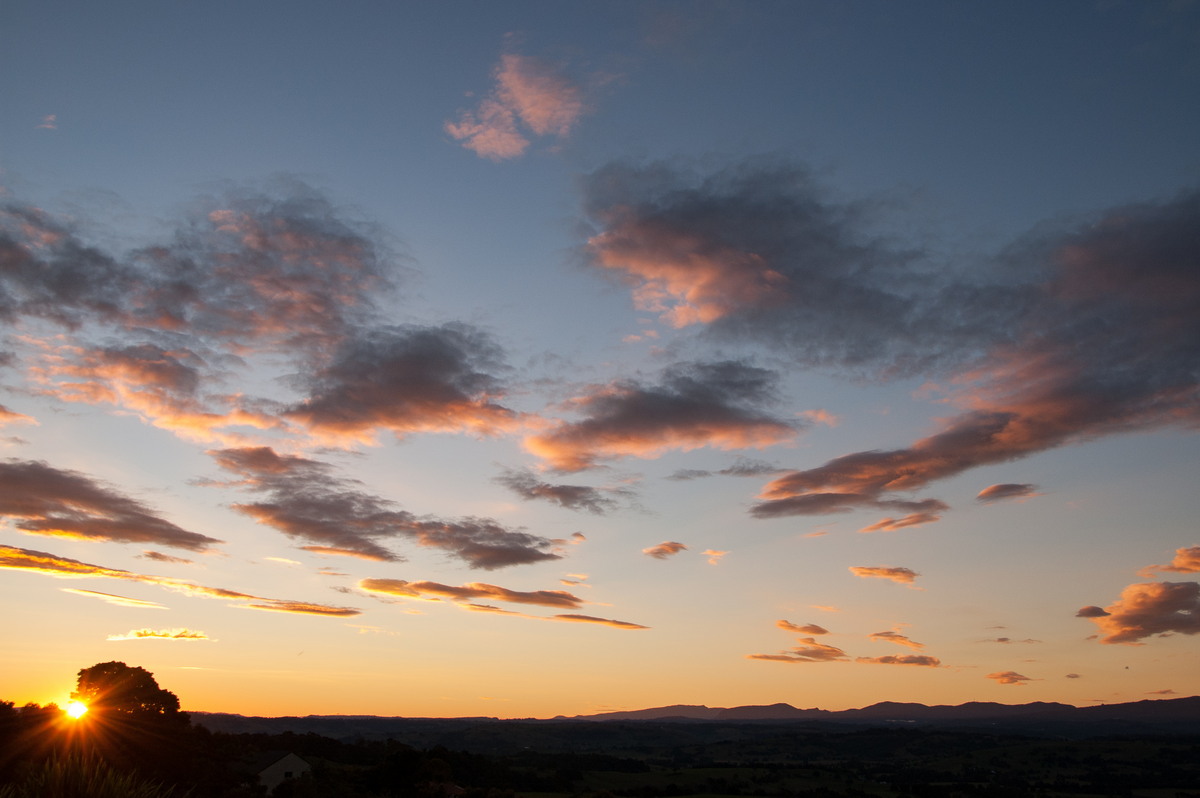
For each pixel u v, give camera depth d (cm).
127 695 6456
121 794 1917
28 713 5350
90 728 5747
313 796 7419
